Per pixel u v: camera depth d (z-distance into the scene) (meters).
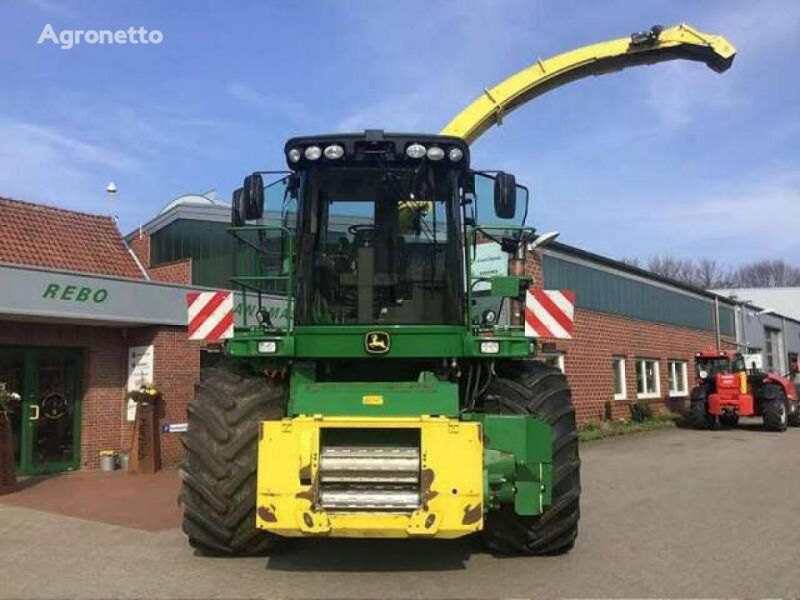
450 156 6.78
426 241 6.83
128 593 5.96
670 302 31.16
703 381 26.16
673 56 14.88
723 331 37.78
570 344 22.67
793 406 26.27
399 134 6.77
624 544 7.61
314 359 6.75
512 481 6.27
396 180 6.85
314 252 6.83
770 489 11.63
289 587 6.02
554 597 5.79
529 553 6.93
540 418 6.77
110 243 18.75
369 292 6.77
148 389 14.67
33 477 13.93
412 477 5.76
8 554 7.49
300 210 6.88
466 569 6.55
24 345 14.37
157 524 9.02
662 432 24.14
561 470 6.75
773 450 18.06
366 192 6.87
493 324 7.20
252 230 7.01
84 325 15.14
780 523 8.80
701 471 13.96
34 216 17.89
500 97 14.52
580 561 6.88
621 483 12.35
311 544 7.35
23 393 14.38
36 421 14.50
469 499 5.63
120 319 14.49
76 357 15.27
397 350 6.61
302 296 6.78
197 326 7.41
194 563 6.80
